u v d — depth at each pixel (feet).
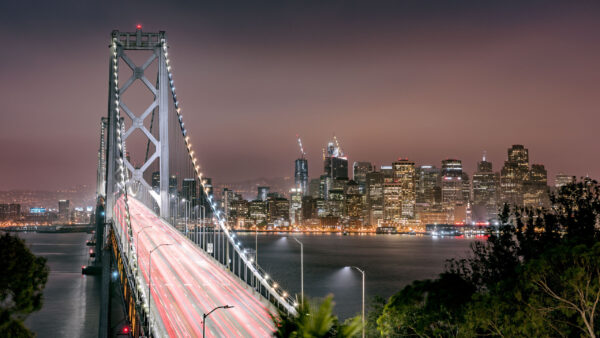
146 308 198.80
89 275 564.30
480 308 120.47
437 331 138.21
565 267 116.57
